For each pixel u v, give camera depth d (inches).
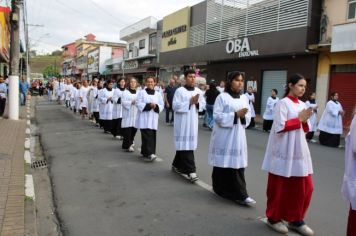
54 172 306.0
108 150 396.2
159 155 372.5
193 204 230.7
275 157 188.7
